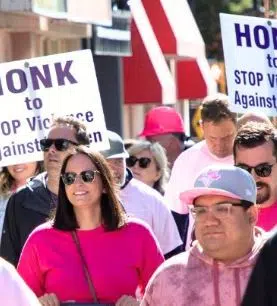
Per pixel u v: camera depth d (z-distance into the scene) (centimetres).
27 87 1753
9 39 3203
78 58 1755
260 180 1401
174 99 4509
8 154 1741
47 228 1400
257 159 1395
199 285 1193
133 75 4300
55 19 3178
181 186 1784
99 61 4134
